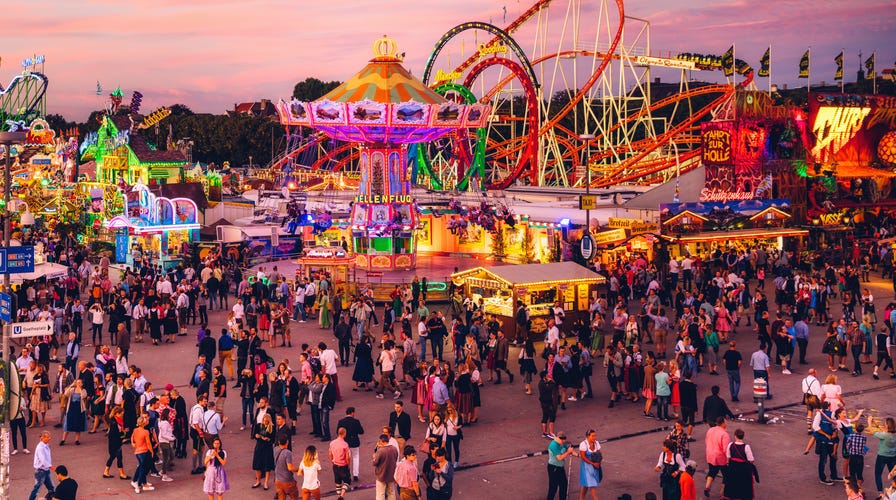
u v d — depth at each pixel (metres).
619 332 38.75
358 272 60.44
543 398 28.56
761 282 48.44
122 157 86.75
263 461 24.23
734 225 60.22
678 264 53.09
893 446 22.91
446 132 60.38
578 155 114.81
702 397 32.69
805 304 44.16
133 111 89.44
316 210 67.25
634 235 56.19
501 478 24.97
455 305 45.88
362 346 33.78
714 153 65.88
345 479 23.86
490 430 29.45
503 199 72.06
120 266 62.50
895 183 71.50
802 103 73.50
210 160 181.62
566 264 43.69
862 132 72.19
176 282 50.72
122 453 26.61
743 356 38.75
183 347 41.22
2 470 20.39
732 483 21.95
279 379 28.19
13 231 68.56
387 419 30.59
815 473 24.97
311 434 28.97
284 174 113.94
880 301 50.25
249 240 66.81
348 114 56.34
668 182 67.00
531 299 43.28
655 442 27.95
